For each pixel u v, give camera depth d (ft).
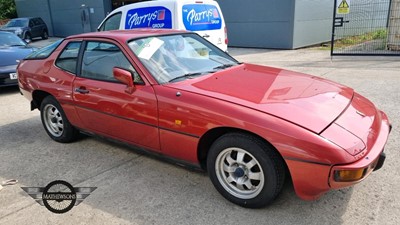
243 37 48.67
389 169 11.02
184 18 23.59
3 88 27.32
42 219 9.37
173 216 9.23
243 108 8.82
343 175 7.69
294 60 34.88
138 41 11.89
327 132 8.05
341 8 34.94
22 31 66.49
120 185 10.98
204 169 10.32
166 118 10.04
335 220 8.73
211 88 10.05
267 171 8.64
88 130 13.26
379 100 18.45
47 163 12.89
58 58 13.94
